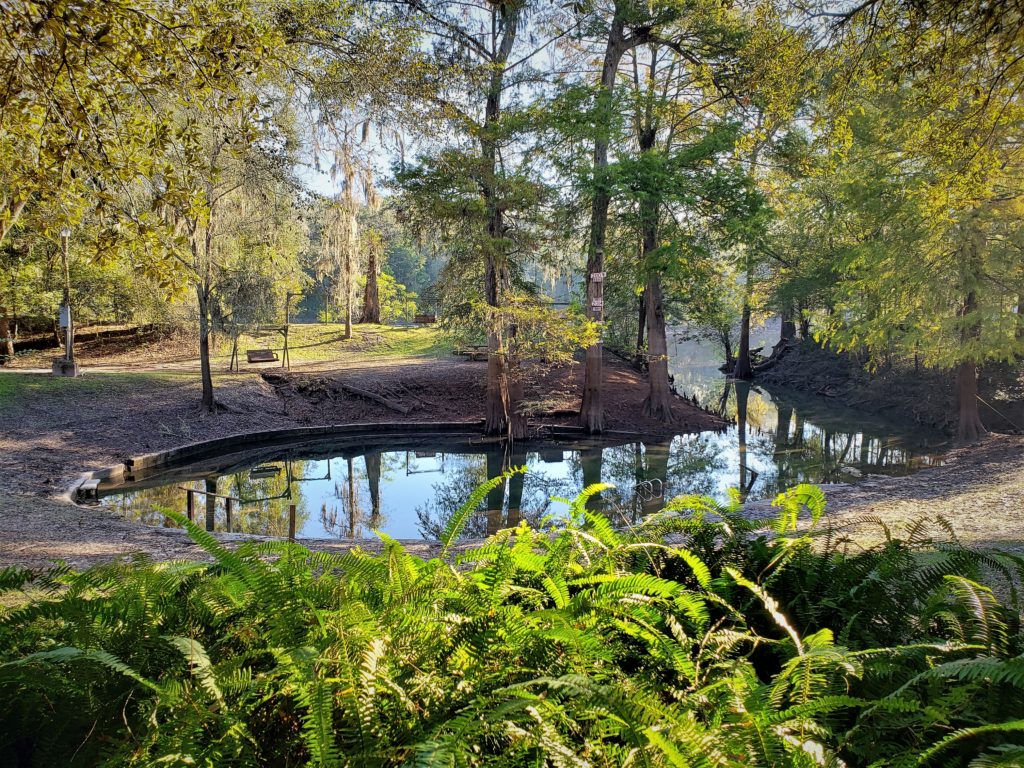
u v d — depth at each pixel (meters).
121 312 31.50
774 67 9.22
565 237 23.78
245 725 1.41
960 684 1.68
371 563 2.00
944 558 2.33
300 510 16.42
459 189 18.98
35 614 1.78
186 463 20.28
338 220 29.11
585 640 1.59
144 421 21.91
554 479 19.77
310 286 39.62
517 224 22.45
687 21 23.48
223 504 16.31
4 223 5.19
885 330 19.22
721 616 2.33
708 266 24.22
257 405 25.59
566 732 1.42
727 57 21.11
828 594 2.35
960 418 20.75
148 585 1.92
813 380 39.50
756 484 17.97
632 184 22.09
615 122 21.16
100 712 1.57
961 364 20.50
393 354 37.78
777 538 2.59
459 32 18.97
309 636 1.64
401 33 10.42
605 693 1.31
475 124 18.06
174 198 5.16
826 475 18.56
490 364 24.94
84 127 4.82
